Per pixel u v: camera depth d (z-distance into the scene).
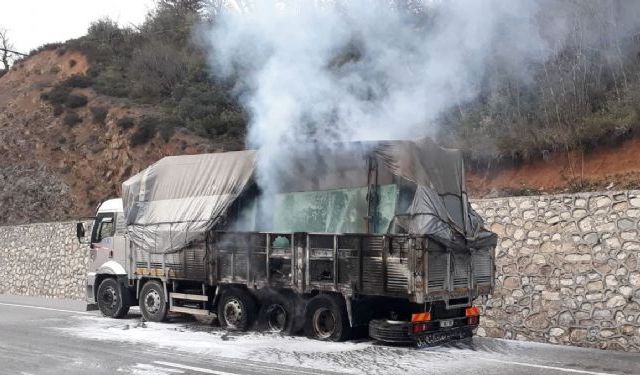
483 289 10.34
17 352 9.50
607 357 9.16
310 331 10.41
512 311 11.16
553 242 10.83
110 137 26.83
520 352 9.52
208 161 12.12
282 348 9.62
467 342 10.37
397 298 9.72
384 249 9.35
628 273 9.95
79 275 19.19
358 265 9.62
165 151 25.30
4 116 30.70
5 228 22.06
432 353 9.28
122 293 13.55
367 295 9.58
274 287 10.70
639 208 9.95
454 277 9.69
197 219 11.82
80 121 28.69
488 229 11.65
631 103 13.45
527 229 11.17
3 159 28.38
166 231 12.27
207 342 10.25
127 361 8.76
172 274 12.26
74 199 25.95
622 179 12.52
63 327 12.24
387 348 9.62
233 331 11.33
